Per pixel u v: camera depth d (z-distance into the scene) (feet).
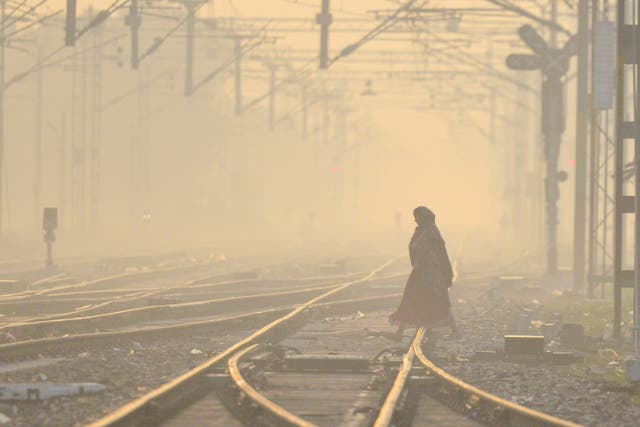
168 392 117.60
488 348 173.99
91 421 107.45
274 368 150.30
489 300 283.18
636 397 130.62
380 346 178.60
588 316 239.71
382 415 103.76
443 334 199.11
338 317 232.53
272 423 106.11
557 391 133.28
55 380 133.69
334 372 147.54
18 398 118.52
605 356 169.99
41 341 155.12
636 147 172.55
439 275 184.24
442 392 128.47
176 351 167.53
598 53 263.29
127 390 128.26
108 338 169.78
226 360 147.54
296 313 215.31
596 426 111.65
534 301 282.77
